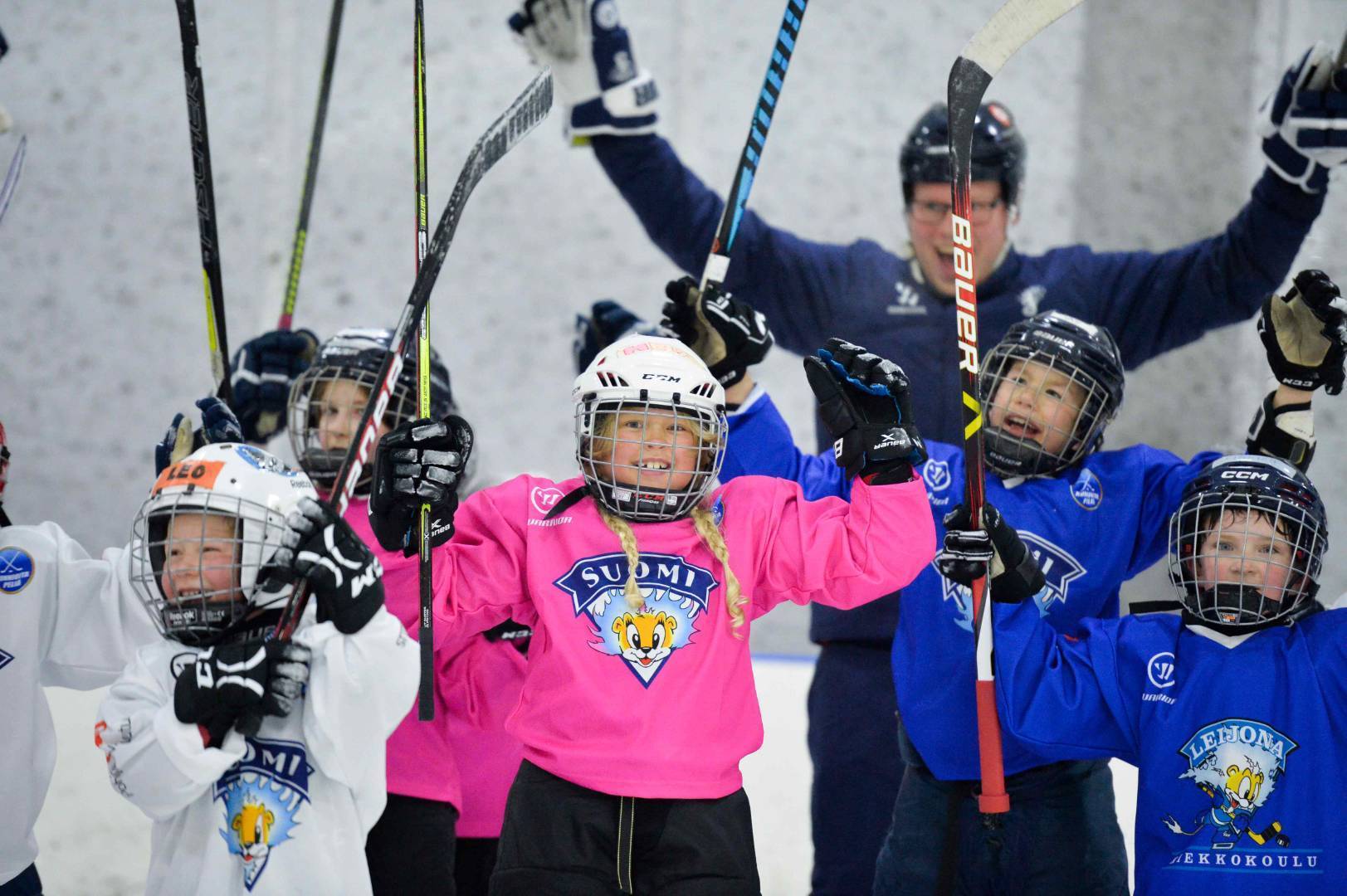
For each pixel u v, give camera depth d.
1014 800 7.91
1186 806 7.25
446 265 20.48
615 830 6.61
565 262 20.42
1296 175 11.18
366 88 20.56
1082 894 7.87
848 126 20.06
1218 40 19.55
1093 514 8.30
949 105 7.70
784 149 20.11
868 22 20.03
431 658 6.58
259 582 6.55
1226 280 11.83
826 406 7.14
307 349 10.66
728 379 8.62
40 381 20.61
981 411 7.62
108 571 8.00
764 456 8.71
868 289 12.40
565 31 12.55
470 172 7.11
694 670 6.82
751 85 20.14
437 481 6.60
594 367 7.22
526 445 20.48
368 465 8.54
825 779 10.34
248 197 20.48
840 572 7.09
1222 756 7.23
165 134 20.55
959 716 8.00
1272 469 7.56
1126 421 19.45
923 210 11.87
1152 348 12.31
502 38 20.38
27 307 20.61
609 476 7.08
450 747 8.27
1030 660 7.55
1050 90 19.66
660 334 8.98
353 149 20.55
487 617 7.23
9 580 7.81
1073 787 7.93
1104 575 8.24
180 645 6.61
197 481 6.54
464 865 8.55
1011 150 11.81
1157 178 19.66
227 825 6.46
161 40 20.55
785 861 11.43
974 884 8.04
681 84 20.14
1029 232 19.72
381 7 20.52
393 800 7.83
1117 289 12.27
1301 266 18.52
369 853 7.77
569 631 6.86
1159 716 7.40
